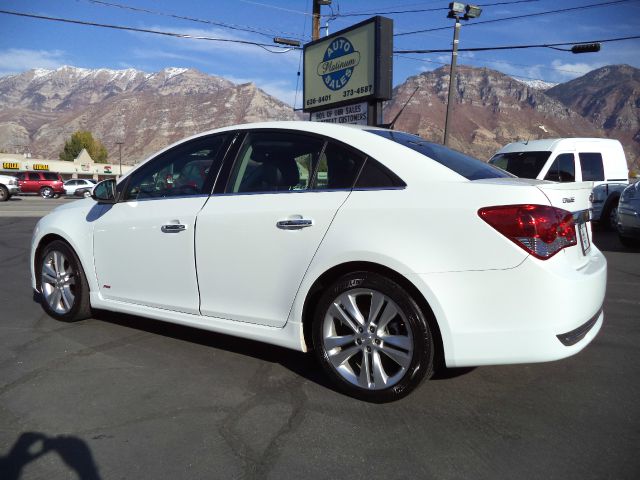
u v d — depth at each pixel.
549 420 2.84
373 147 3.20
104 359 3.77
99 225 4.24
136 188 4.16
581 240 3.12
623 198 8.92
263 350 3.96
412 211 2.89
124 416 2.91
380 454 2.52
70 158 136.12
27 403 3.06
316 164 3.33
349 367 3.16
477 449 2.55
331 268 3.11
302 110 18.80
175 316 3.81
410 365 2.87
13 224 14.40
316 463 2.45
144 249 3.93
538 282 2.65
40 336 4.27
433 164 3.06
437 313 2.78
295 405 3.04
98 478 2.33
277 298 3.30
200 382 3.37
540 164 11.20
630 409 2.97
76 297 4.46
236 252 3.44
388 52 15.01
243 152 3.67
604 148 11.82
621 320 4.75
